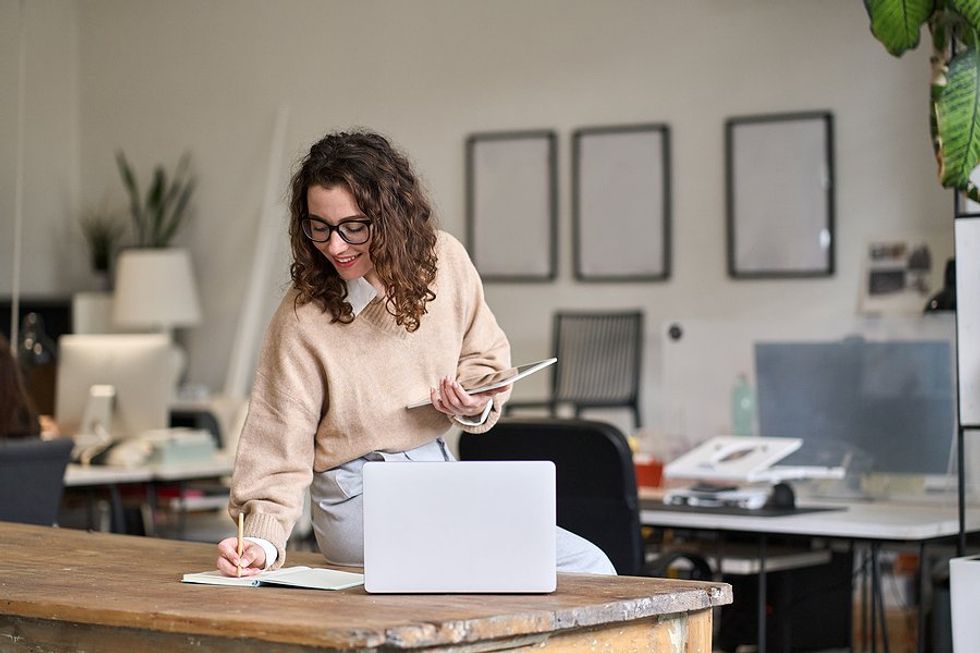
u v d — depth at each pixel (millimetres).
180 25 9312
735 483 4590
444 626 1893
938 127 3689
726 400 4863
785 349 4672
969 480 4422
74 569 2551
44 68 9328
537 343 8242
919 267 6465
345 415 2562
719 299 7734
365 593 2189
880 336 4547
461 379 2613
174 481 5883
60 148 9453
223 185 9164
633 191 7965
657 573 3766
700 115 7785
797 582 4520
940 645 4148
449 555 2156
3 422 4457
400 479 2156
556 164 8180
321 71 8852
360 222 2416
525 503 2152
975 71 3672
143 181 9414
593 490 3781
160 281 8656
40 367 8383
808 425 4629
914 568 6547
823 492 4594
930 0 3689
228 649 2002
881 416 4523
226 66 9164
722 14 7719
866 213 7344
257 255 8922
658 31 7898
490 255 8359
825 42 7449
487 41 8367
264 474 2555
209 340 9195
